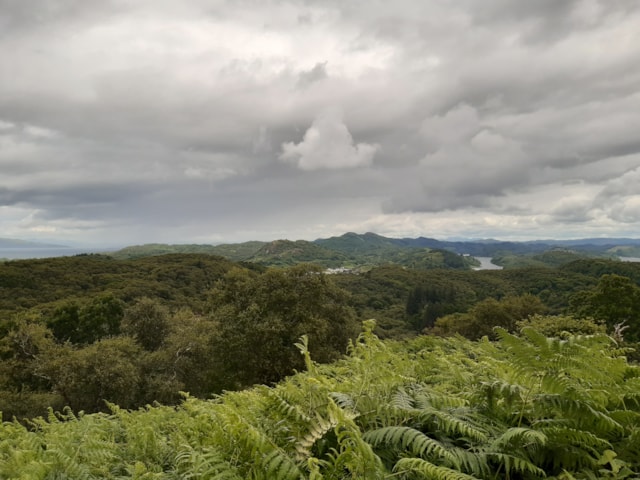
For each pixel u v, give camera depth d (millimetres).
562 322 23484
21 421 19344
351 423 2486
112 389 19906
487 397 3729
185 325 29266
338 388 4180
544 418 3414
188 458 3164
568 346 3148
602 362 3506
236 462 2729
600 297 37281
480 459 2857
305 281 24391
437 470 2365
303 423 3023
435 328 45688
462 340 9922
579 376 3441
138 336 30734
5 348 24312
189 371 23797
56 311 37062
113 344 23016
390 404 3541
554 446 3000
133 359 22781
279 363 21156
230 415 2758
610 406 3580
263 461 2498
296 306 23031
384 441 3195
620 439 3225
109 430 5629
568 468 2928
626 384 3688
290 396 3619
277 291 23359
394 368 4668
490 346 6465
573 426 3059
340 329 24875
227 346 22016
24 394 21125
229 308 24109
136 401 21391
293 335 21781
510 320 37750
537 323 24453
